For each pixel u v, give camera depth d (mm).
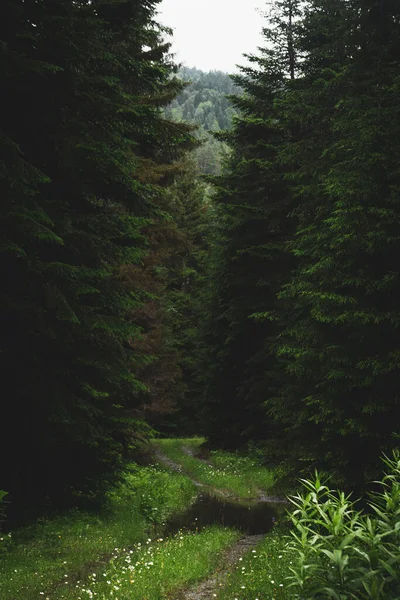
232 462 23656
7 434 10367
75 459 11664
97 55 10133
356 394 10023
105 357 11375
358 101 10391
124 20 13344
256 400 22938
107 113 10398
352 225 9789
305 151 13422
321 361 10438
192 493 18422
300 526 4645
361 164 9836
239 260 23578
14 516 10562
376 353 9805
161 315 22641
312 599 4254
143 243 11852
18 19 9352
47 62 9656
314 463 10664
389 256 9867
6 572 8086
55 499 11828
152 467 21703
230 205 22203
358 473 9766
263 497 17797
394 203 9633
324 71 13812
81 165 10000
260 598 6789
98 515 12219
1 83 9359
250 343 25422
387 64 10742
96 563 9469
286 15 21625
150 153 19922
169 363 26375
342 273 10188
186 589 8164
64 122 10320
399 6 10898
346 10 11531
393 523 4453
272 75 22703
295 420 11688
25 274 9547
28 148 10586
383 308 9969
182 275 42281
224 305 24891
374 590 3871
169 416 44375
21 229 8570
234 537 11875
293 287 11430
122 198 11445
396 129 9680
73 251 10492
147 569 8727
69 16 9688
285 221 21719
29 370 9977
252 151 23156
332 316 10039
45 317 9773
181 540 11094
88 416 10969
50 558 9117
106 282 11289
